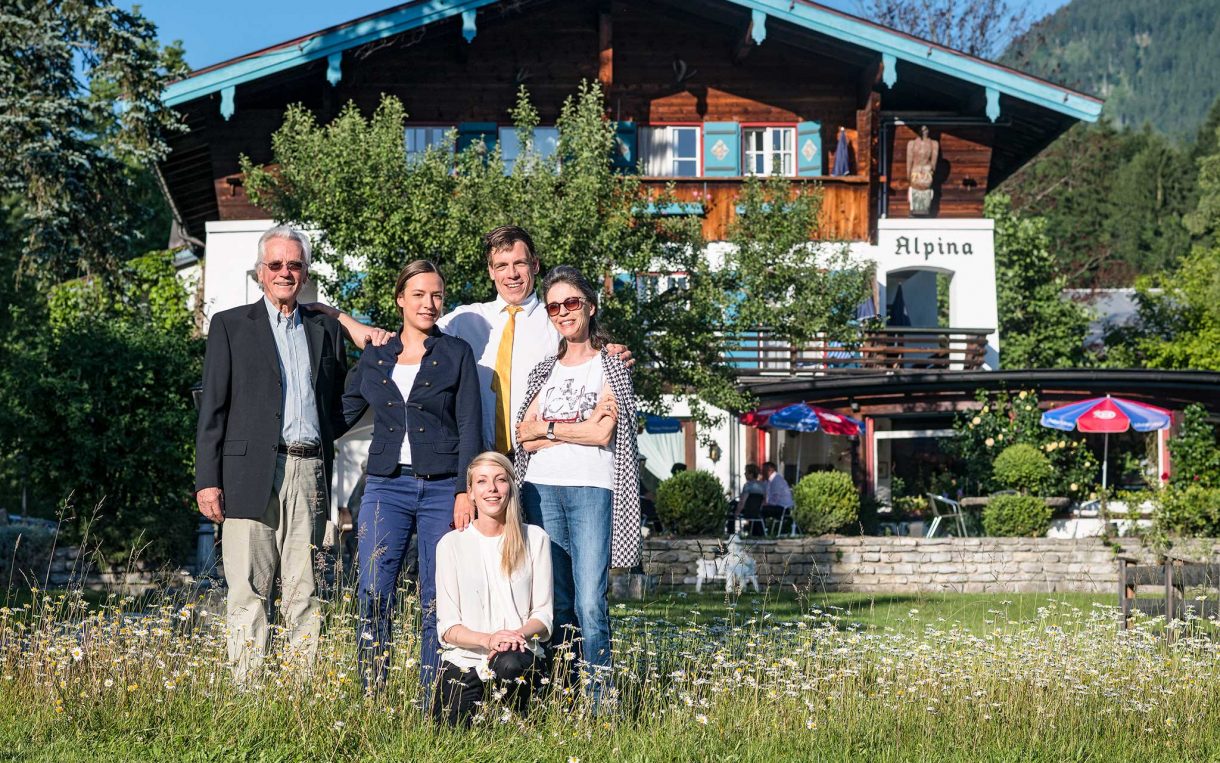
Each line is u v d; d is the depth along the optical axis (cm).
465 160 1733
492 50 2523
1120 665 772
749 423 2212
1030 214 5478
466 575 618
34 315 2327
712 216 2459
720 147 2555
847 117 2597
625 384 648
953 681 704
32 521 2014
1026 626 976
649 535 1875
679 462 2272
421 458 643
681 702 639
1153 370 2233
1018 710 671
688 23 2584
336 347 677
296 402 652
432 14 2356
